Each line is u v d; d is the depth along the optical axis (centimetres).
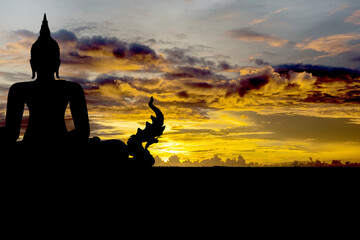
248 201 729
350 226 656
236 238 615
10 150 800
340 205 727
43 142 835
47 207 736
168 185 786
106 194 762
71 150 795
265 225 656
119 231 664
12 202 737
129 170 812
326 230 641
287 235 626
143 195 758
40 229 685
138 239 636
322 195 761
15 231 679
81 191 761
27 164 770
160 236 639
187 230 648
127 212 713
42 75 916
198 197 739
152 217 695
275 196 748
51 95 898
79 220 704
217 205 718
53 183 760
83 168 777
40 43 914
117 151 809
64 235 671
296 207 709
